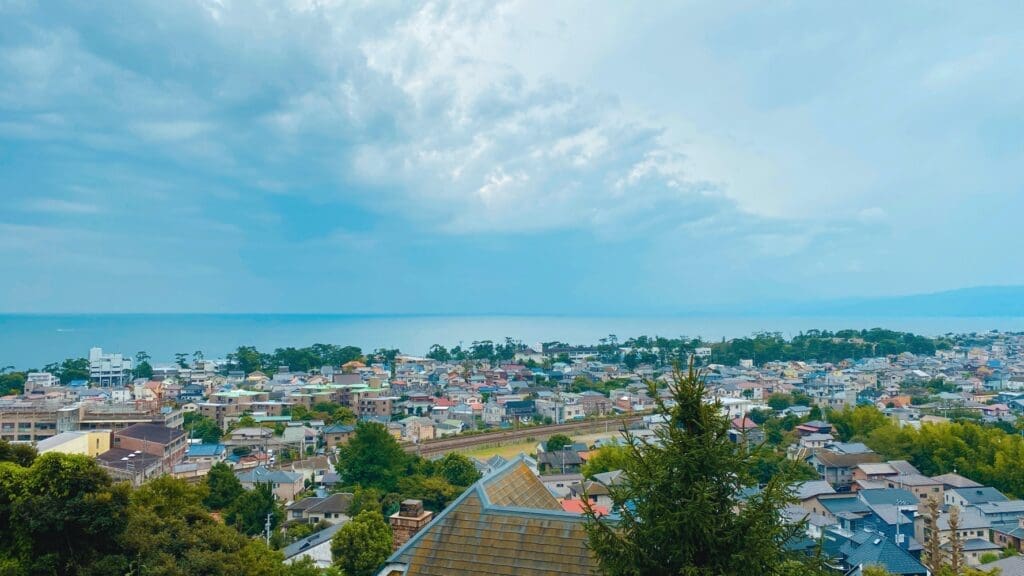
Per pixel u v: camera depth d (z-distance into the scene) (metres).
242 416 179.12
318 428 171.88
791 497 18.67
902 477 107.81
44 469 38.75
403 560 23.48
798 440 141.62
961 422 138.12
